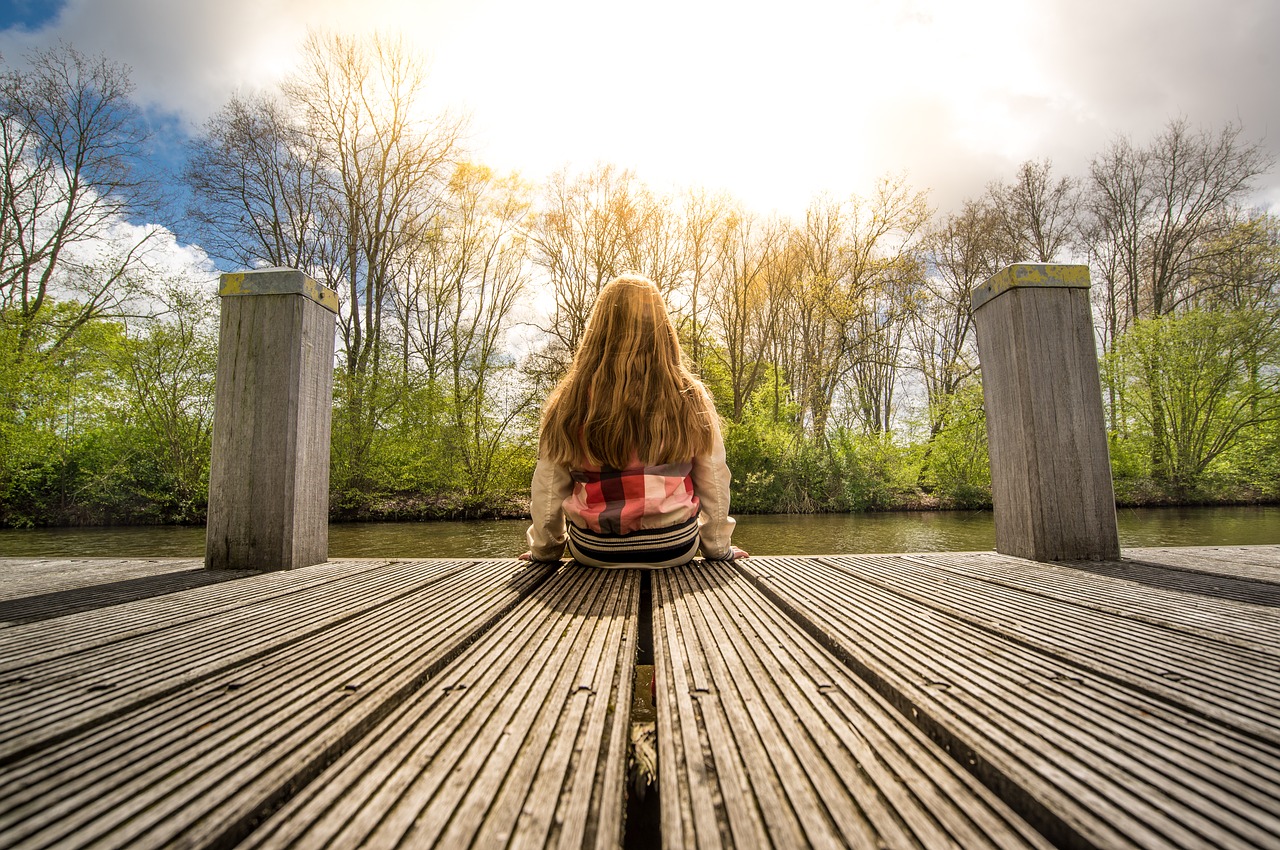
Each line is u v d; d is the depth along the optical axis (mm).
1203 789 598
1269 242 18828
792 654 1075
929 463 18969
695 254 20766
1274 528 10297
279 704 827
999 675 942
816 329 21266
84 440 14734
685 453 1984
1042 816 585
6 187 15883
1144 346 18688
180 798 585
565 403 1982
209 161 18094
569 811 570
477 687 908
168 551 8352
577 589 1677
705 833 547
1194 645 1110
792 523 13477
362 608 1460
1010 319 2441
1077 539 2283
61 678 951
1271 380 17547
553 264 21281
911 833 538
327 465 2475
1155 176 21578
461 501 16141
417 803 587
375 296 19688
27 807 566
